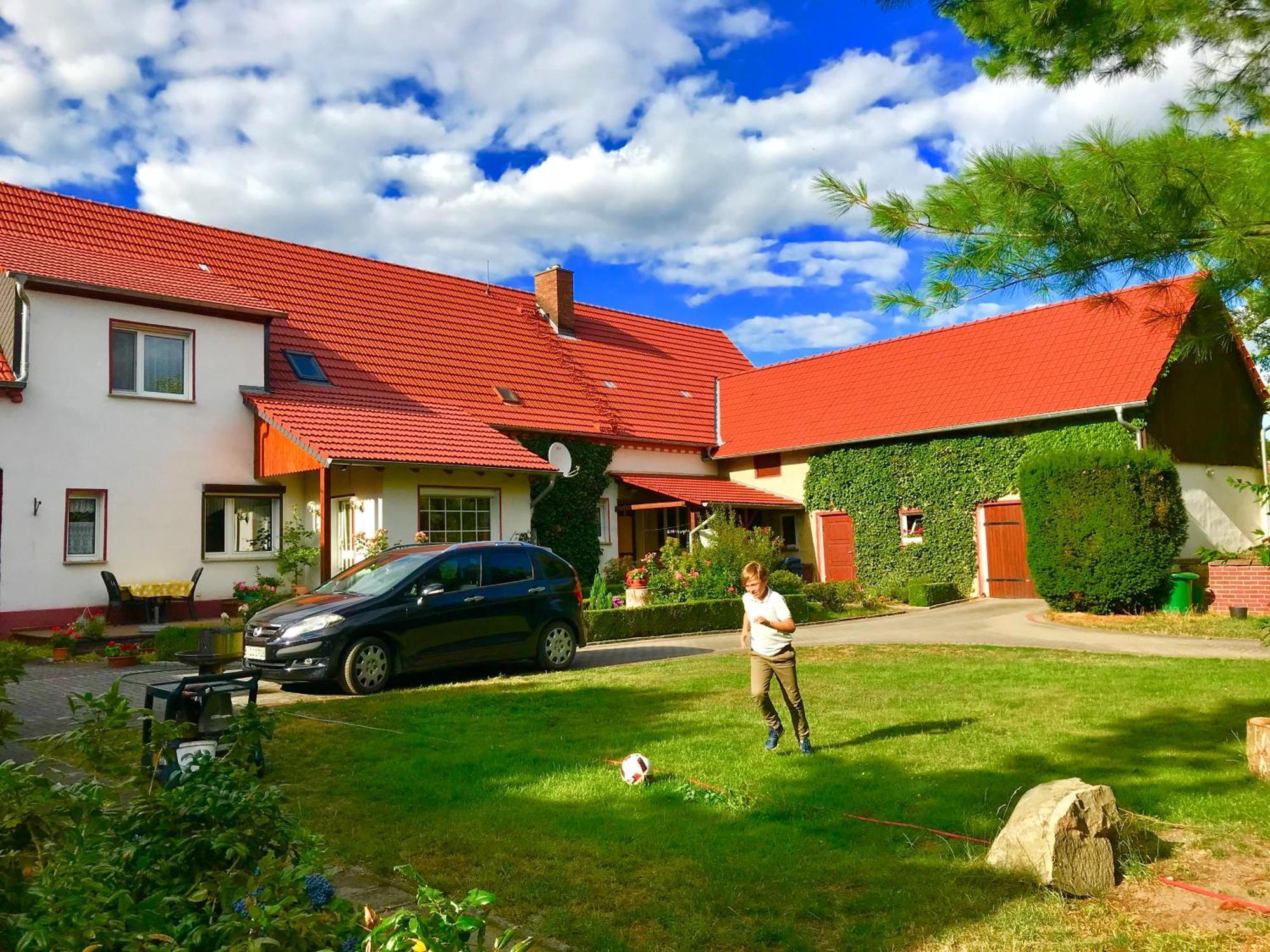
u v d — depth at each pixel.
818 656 13.50
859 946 3.97
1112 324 23.31
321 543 17.27
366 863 5.17
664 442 27.69
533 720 9.06
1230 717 8.22
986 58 6.76
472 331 26.41
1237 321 6.41
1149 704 8.85
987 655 13.08
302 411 18.64
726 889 4.59
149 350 17.72
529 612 12.73
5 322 16.81
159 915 2.50
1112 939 3.99
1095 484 17.58
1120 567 17.31
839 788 6.26
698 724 8.59
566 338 29.25
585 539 24.89
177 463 17.80
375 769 7.25
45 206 20.52
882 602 23.25
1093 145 5.11
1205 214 5.07
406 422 19.98
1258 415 25.84
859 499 26.36
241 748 4.36
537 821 5.77
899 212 5.77
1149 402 21.41
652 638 17.23
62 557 16.30
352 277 25.02
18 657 4.61
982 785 6.21
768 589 7.48
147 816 3.13
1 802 2.91
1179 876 4.68
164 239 22.02
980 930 4.10
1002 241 5.59
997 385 24.30
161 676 12.39
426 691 11.05
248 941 2.37
